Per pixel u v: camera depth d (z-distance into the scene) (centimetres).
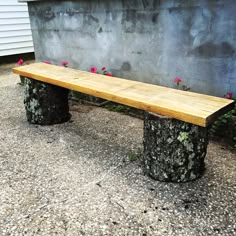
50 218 170
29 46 686
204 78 272
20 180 209
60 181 206
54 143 268
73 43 411
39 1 437
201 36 262
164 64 304
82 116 334
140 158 236
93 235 156
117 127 301
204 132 190
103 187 198
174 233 156
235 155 235
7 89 468
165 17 285
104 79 251
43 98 296
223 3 238
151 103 183
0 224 166
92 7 360
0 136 286
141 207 177
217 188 193
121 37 339
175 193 189
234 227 160
